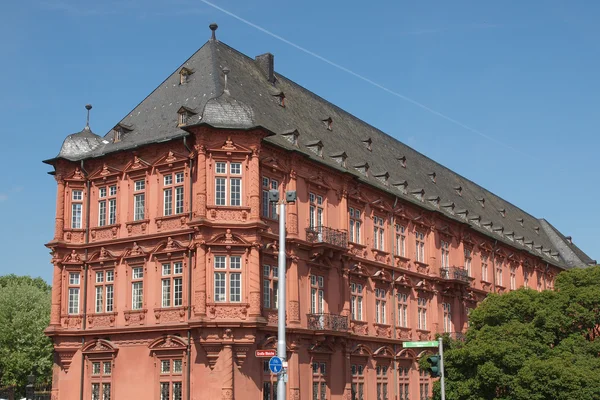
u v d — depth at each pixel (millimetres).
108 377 42938
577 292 49969
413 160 70062
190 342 39625
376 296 52531
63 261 45438
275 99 49906
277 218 42844
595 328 51250
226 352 38312
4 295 74750
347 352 47438
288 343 42219
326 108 58312
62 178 46344
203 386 38688
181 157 42031
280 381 27031
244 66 49781
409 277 56750
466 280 63688
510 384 42969
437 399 45375
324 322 44688
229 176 40438
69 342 44531
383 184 55281
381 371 52062
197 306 38812
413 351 55625
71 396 43875
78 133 47875
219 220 39781
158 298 41750
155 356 41062
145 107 47438
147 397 40875
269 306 41531
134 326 42125
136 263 43094
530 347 45312
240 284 39562
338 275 48000
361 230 51500
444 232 62750
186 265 40844
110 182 45344
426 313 59125
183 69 47062
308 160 45625
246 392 38781
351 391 47562
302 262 44531
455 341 50188
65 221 45969
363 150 58562
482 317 48656
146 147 43562
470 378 44469
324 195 47625
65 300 45062
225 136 40438
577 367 43031
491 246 72875
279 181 43688
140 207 43875
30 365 71438
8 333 71812
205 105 41094
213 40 48781
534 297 49312
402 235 57000
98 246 44844
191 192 41250
